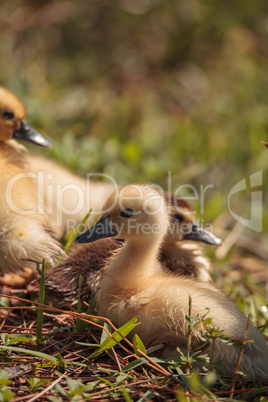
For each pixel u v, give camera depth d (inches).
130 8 769.6
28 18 737.6
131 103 686.5
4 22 725.9
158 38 759.1
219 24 755.4
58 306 319.9
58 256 317.1
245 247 491.5
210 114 671.8
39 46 725.3
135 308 283.3
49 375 260.8
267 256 486.9
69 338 289.6
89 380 259.3
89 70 721.0
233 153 603.2
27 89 643.5
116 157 517.3
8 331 291.1
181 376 247.8
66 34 745.0
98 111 655.8
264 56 751.7
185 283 291.6
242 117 660.7
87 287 315.9
